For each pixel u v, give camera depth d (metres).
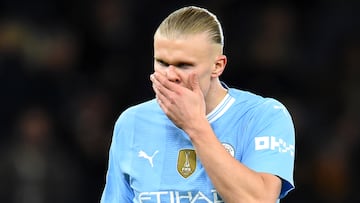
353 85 35.62
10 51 36.22
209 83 14.99
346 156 34.41
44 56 37.00
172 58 14.64
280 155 15.16
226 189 14.41
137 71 36.91
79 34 37.69
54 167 32.59
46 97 35.69
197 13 14.88
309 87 35.47
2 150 33.12
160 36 14.77
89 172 34.41
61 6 38.50
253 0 36.91
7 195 31.83
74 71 36.88
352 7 37.75
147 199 15.47
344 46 36.56
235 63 35.53
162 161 15.50
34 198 32.00
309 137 34.53
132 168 15.70
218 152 14.47
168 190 15.35
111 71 37.00
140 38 37.50
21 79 35.69
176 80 14.71
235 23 36.28
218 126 15.41
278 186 14.95
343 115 35.12
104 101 35.72
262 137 15.27
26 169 32.09
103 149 34.94
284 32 36.09
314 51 36.41
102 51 37.38
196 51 14.66
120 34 37.56
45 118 33.47
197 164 15.27
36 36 37.50
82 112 35.19
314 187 34.28
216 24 14.95
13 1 38.69
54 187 32.50
